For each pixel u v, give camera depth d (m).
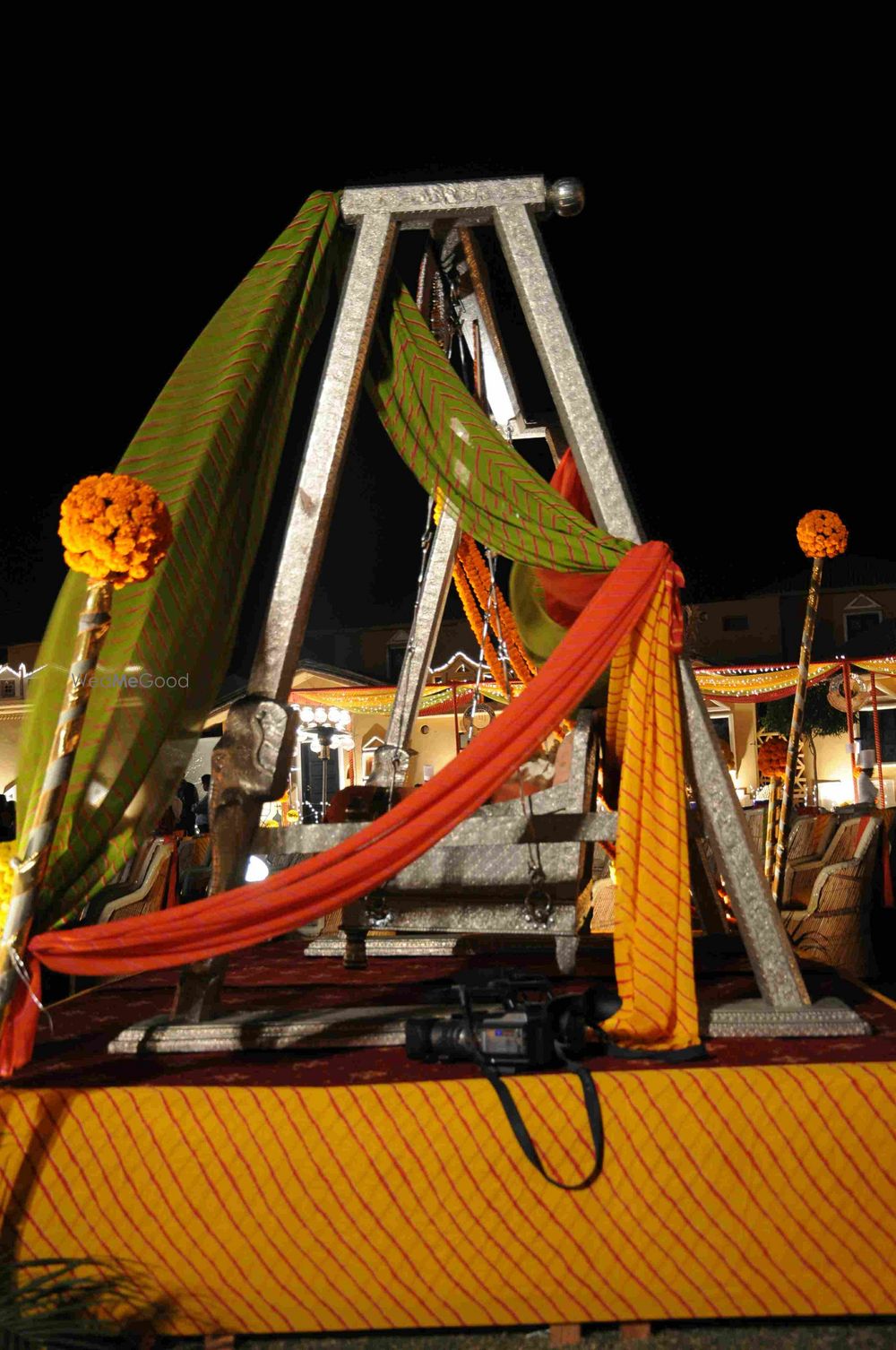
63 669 3.04
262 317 3.38
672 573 3.08
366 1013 3.19
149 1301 2.45
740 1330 2.47
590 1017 2.92
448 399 3.52
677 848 2.94
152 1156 2.48
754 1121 2.46
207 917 2.77
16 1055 2.80
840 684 17.05
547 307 3.44
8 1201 2.47
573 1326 2.48
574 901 3.76
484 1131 2.47
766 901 3.13
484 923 3.83
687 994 2.85
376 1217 2.46
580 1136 2.47
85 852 2.95
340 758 21.77
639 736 3.01
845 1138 2.44
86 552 2.46
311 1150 2.47
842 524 4.16
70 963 2.76
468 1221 2.46
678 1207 2.45
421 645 5.55
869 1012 3.38
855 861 6.11
